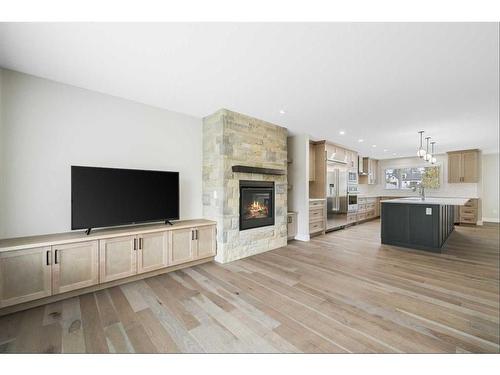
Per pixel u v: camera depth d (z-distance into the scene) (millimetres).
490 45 1825
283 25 1637
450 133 4586
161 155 3348
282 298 2258
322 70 2258
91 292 2398
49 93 2482
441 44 1824
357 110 3359
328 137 5090
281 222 4254
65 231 2570
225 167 3379
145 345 1597
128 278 2658
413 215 4078
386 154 7457
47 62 2129
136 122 3111
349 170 6391
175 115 3498
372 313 1978
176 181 3221
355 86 2600
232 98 2984
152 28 1661
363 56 2012
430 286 2512
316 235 5262
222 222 3340
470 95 2797
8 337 1684
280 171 4082
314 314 1970
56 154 2521
